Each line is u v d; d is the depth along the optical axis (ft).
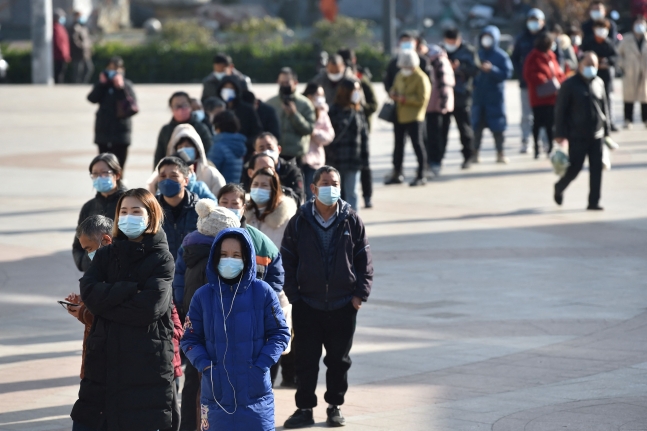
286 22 564.71
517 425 64.03
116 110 159.12
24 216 149.69
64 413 69.26
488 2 546.26
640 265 114.21
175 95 108.88
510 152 213.66
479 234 132.98
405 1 552.82
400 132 172.65
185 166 76.43
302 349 68.03
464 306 98.07
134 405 55.21
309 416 67.97
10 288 106.73
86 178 185.26
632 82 235.81
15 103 307.58
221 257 53.93
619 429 62.64
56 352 84.33
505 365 78.48
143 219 55.42
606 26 213.46
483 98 193.88
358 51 404.98
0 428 65.77
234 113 114.32
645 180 172.55
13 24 509.35
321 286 67.36
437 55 176.96
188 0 530.68
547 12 457.27
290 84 121.80
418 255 121.19
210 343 54.34
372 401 70.90
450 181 177.27
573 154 146.10
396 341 86.58
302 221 68.23
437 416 66.85
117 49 418.72
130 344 55.21
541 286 105.29
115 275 55.62
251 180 77.41
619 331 87.92
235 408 53.93
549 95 192.75
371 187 152.97
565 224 138.51
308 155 125.49
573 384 72.84
